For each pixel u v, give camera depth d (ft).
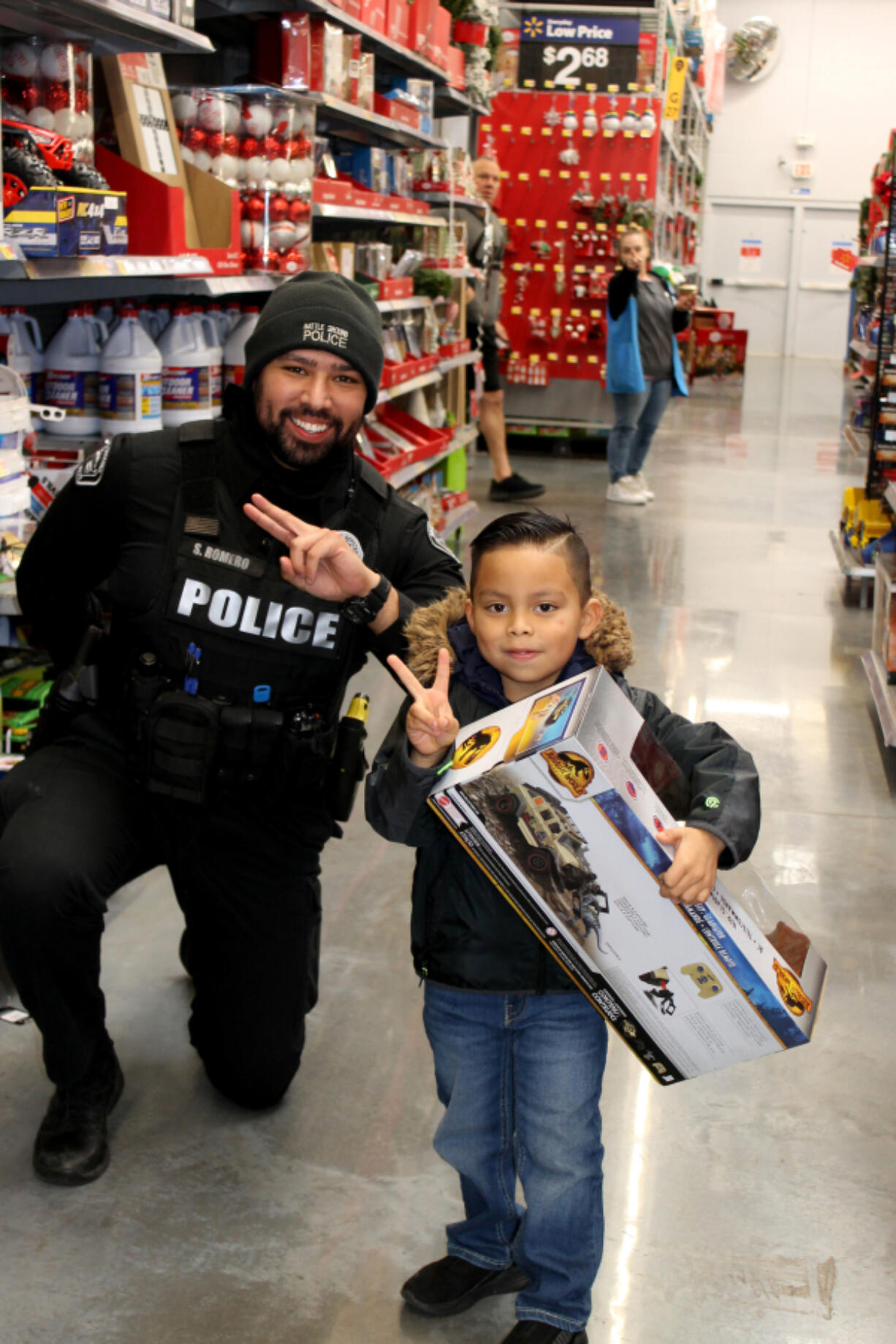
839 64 64.28
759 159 66.18
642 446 27.35
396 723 5.31
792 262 67.31
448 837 5.19
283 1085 7.00
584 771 4.37
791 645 17.02
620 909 4.65
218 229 10.73
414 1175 6.66
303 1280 5.90
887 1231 6.43
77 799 6.34
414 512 6.82
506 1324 5.71
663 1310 5.82
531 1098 5.28
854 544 19.89
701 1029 4.88
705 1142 7.09
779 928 5.16
